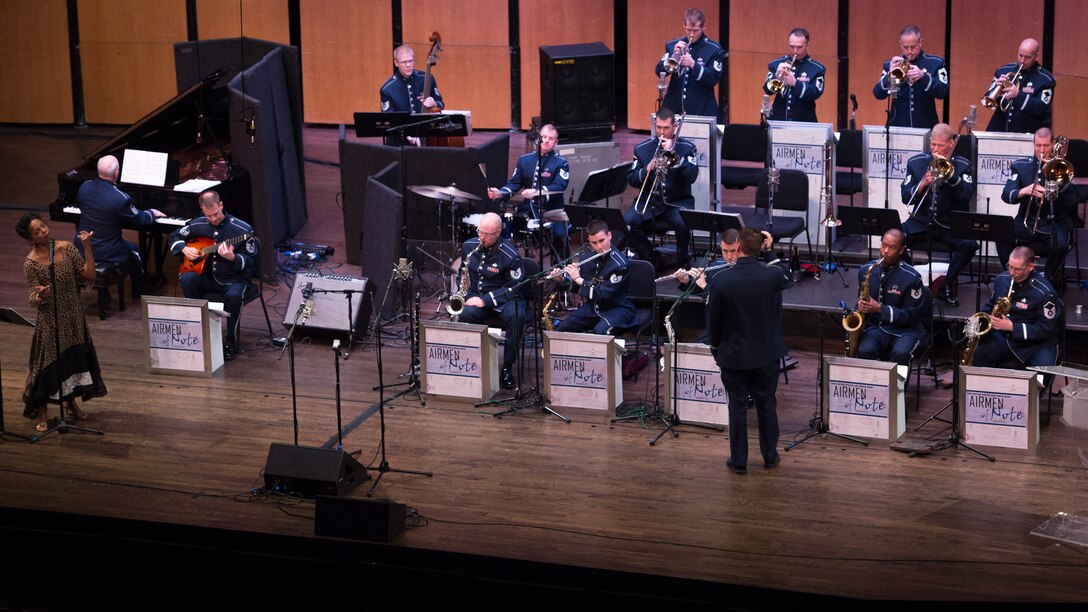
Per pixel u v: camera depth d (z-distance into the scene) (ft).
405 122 41.09
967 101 53.47
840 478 29.40
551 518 27.96
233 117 41.86
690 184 40.34
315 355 36.70
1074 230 37.58
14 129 58.90
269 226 41.75
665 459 30.48
